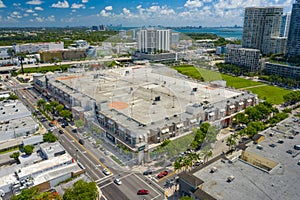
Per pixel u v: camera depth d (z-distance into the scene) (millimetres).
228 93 114625
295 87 167000
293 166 58625
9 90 157625
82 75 105062
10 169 69438
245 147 68312
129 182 64250
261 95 145750
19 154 77188
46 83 144000
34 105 129125
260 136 72562
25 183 60656
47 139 82625
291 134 76000
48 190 61656
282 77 181625
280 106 127938
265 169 62438
